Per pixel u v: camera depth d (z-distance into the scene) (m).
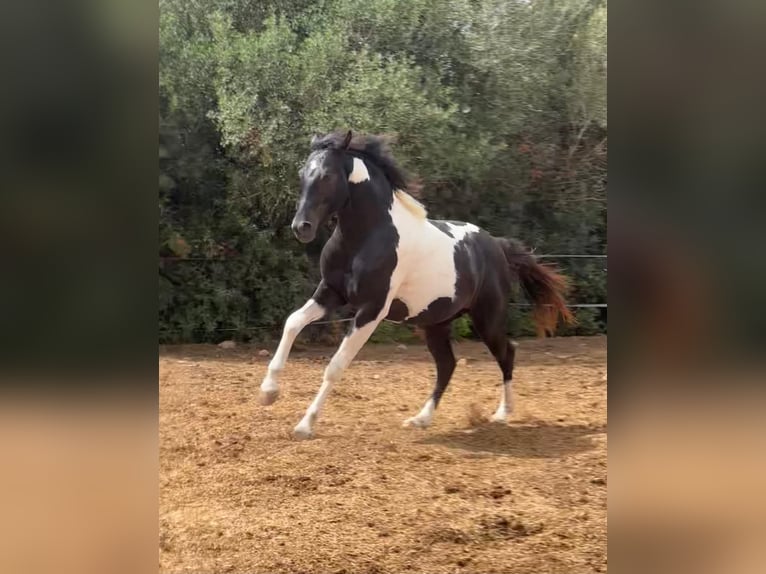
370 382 6.23
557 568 2.79
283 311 8.16
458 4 8.76
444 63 8.77
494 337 4.90
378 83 7.79
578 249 8.88
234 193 8.05
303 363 7.04
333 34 8.29
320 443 4.33
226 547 2.93
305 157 7.88
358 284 4.28
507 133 8.67
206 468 3.89
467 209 8.65
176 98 8.13
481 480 3.73
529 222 8.88
